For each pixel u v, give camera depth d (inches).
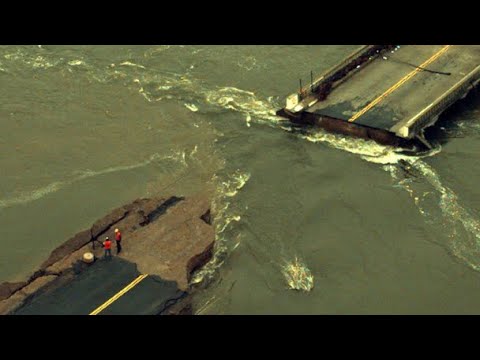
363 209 3590.1
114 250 3312.0
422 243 3415.4
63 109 4227.4
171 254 3294.8
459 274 3270.2
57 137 4040.4
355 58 4407.0
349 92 4207.7
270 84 4436.5
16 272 3321.9
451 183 3715.6
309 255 3378.4
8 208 3631.9
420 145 3922.2
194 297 3196.4
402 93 4180.6
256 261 3358.8
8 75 4471.0
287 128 4094.5
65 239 3479.3
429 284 3230.8
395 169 3806.6
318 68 4566.9
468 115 4180.6
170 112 4212.6
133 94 4338.1
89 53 4653.1
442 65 4407.0
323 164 3848.4
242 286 3250.5
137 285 3159.5
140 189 3730.3
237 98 4323.3
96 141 4018.2
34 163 3878.0
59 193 3715.6
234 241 3449.8
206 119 4165.8
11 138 4023.1
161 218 3481.8
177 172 3826.3
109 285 3161.9
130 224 3447.3
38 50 4667.8
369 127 3919.8
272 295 3206.2
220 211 3595.0
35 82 4416.8
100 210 3624.5
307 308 3144.7
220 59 4628.4
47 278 3198.8
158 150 3961.6
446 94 4037.9
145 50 4692.4
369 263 3331.7
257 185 3737.7
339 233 3476.9
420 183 3720.5
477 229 3472.0
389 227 3496.6
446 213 3555.6
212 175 3801.7
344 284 3243.1
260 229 3506.4
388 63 4436.5
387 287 3225.9
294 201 3644.2
